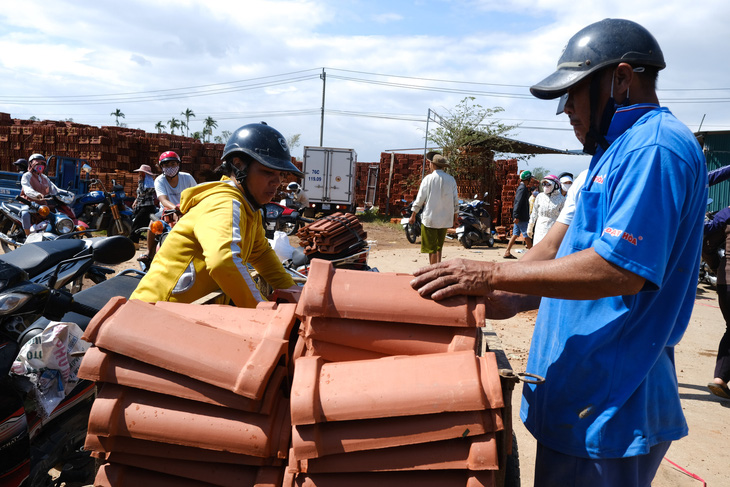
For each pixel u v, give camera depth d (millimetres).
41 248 3516
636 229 1493
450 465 1452
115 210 10992
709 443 4012
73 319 3023
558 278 1540
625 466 1707
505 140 20844
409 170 23609
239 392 1480
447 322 1591
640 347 1672
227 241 2422
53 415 2594
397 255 12109
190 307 1875
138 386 1561
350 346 1652
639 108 1696
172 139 24312
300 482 1498
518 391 4672
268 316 1810
